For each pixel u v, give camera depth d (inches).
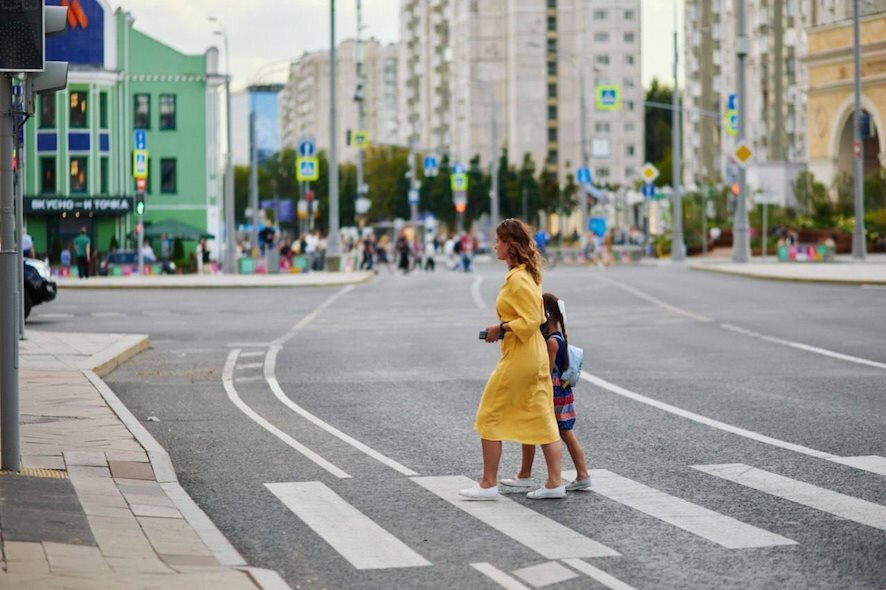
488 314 1518.2
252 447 608.7
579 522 439.5
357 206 4389.8
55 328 1360.7
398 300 1819.6
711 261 3430.1
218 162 3786.9
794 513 447.8
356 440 627.8
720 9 6161.4
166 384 874.8
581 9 7696.9
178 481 520.7
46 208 3494.1
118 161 3599.9
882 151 3892.7
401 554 395.5
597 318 1406.3
